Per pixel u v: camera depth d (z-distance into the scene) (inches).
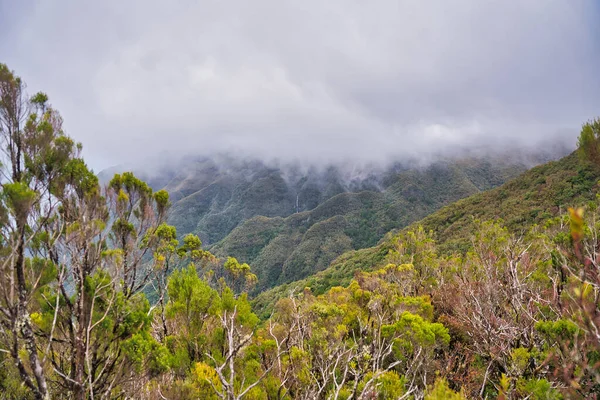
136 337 187.9
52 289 192.4
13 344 147.7
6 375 189.2
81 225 186.2
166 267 356.5
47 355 169.8
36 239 177.9
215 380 213.0
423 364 242.4
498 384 245.9
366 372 197.5
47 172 178.1
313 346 228.8
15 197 143.1
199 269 506.3
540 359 217.3
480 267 384.8
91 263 201.8
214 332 306.7
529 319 280.1
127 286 247.0
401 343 255.8
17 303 150.6
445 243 1402.6
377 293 401.4
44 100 183.3
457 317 374.6
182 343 303.9
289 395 223.0
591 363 151.2
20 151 170.1
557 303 239.3
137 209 242.8
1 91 161.2
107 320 193.0
